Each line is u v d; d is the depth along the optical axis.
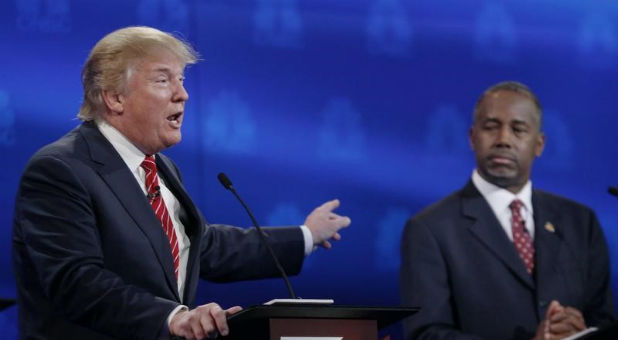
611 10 16.11
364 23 15.26
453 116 15.41
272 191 14.58
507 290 11.55
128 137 9.44
